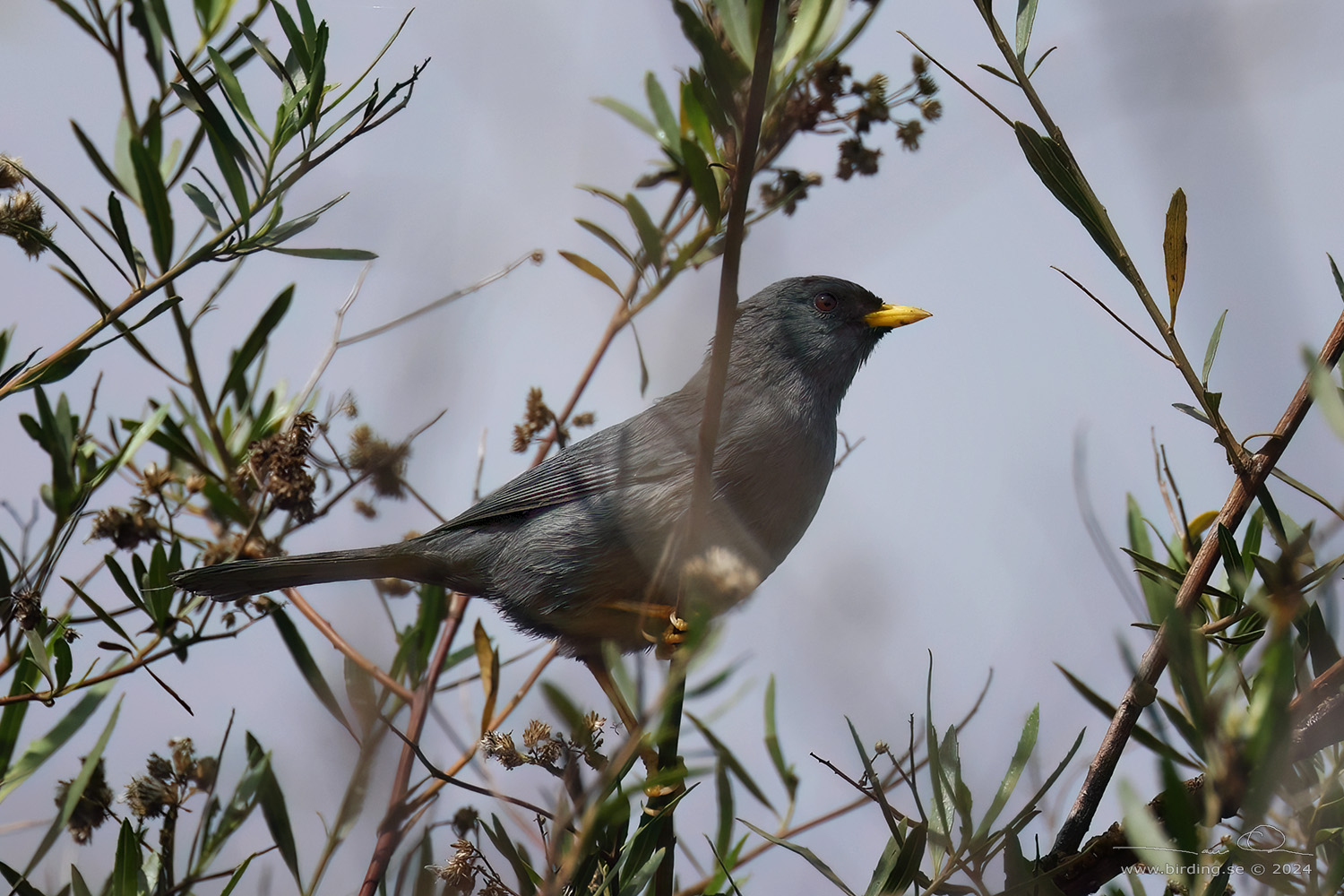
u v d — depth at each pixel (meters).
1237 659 5.92
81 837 7.57
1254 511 6.75
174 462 10.26
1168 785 4.41
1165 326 5.55
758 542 10.54
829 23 9.34
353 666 8.34
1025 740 5.86
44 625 7.78
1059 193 5.74
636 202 8.96
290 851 7.31
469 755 8.19
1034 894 5.36
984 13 5.84
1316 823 5.04
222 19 9.63
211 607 8.38
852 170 9.97
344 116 7.38
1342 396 5.24
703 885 7.49
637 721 5.40
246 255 7.57
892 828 5.79
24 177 7.50
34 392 8.12
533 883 6.45
